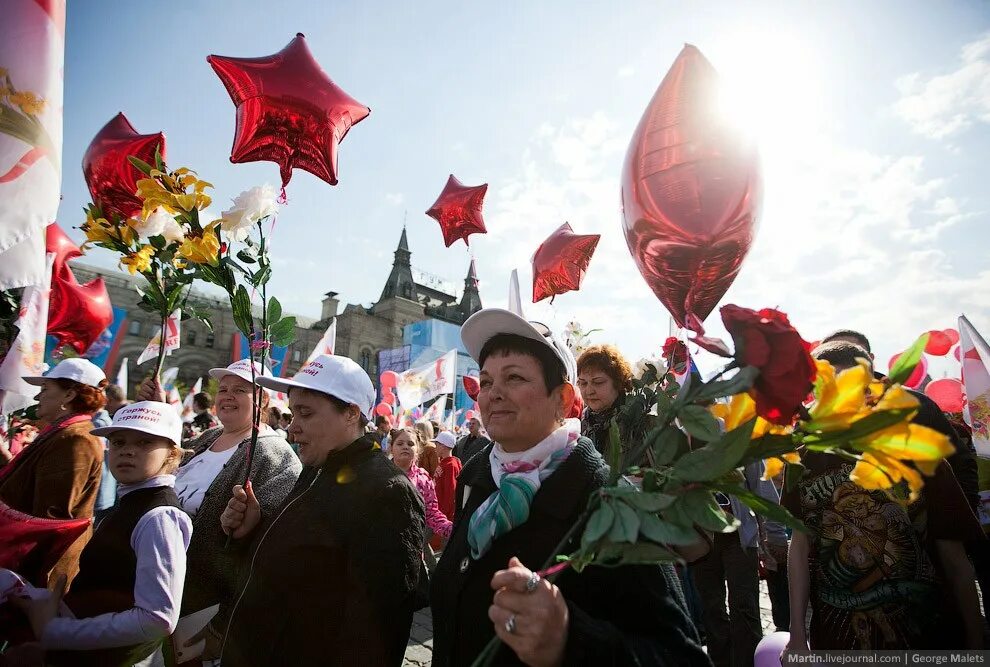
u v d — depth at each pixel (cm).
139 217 211
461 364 3634
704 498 92
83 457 235
